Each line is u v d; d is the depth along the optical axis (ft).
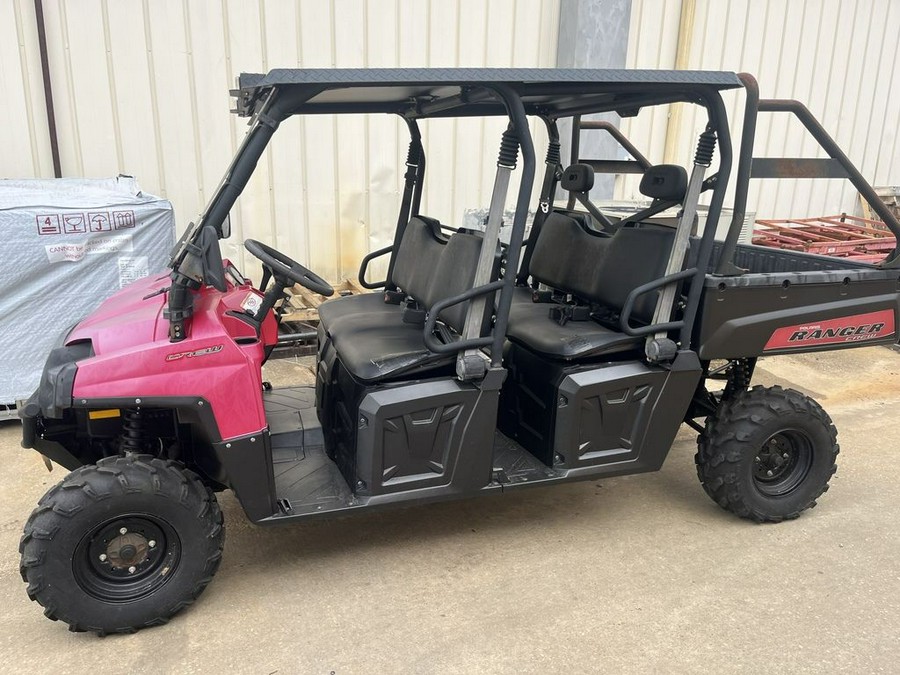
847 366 16.63
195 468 8.32
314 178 17.67
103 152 15.80
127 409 7.50
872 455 11.85
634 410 8.66
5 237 11.28
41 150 15.39
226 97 16.44
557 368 8.50
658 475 11.17
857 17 23.43
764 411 9.14
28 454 11.26
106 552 7.13
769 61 22.61
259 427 7.34
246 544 8.98
